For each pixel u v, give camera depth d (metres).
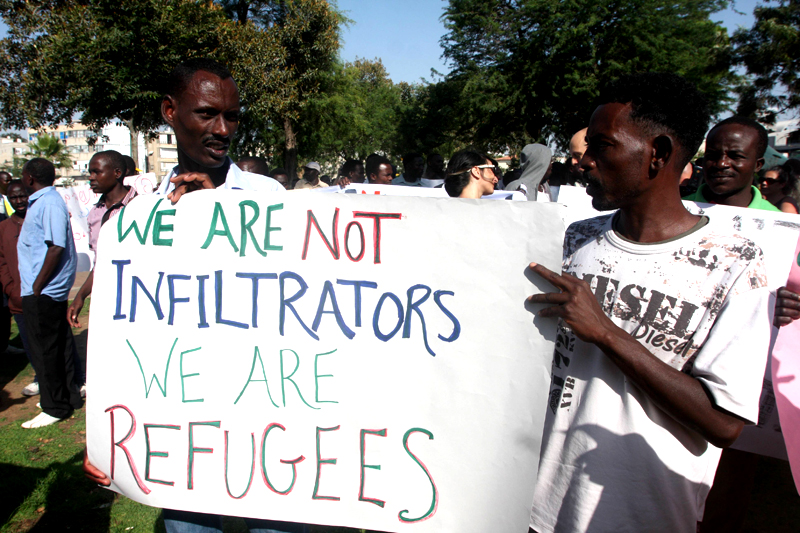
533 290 1.38
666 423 1.30
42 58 12.34
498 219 1.41
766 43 18.56
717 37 19.06
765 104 19.97
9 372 5.38
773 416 2.12
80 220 7.21
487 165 3.11
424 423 1.46
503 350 1.40
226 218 1.60
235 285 1.58
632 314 1.33
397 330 1.48
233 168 1.97
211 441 1.58
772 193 4.48
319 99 21.36
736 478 2.23
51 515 2.90
